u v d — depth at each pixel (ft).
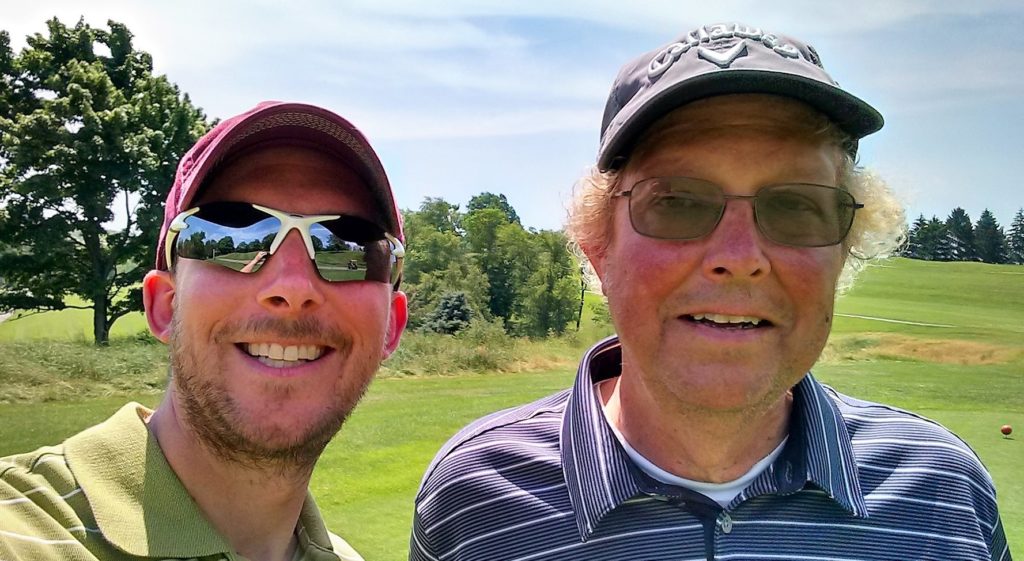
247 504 1.65
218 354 1.60
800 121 1.61
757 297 1.61
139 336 24.58
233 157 1.68
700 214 1.61
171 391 1.63
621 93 1.74
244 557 1.58
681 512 1.64
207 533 1.50
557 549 1.68
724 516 1.62
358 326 1.71
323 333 1.65
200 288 1.59
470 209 87.15
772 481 1.64
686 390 1.62
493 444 1.87
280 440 1.60
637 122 1.64
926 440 1.79
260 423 1.59
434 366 17.06
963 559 1.64
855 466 1.70
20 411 9.89
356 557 1.90
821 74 1.61
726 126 1.60
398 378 15.87
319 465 7.55
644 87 1.67
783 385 1.65
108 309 26.73
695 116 1.61
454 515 1.82
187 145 27.22
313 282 1.64
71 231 25.09
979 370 20.58
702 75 1.57
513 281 46.91
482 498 1.79
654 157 1.65
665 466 1.74
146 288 1.74
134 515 1.45
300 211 1.67
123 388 11.57
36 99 26.37
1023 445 10.21
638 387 1.77
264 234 1.61
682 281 1.63
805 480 1.64
